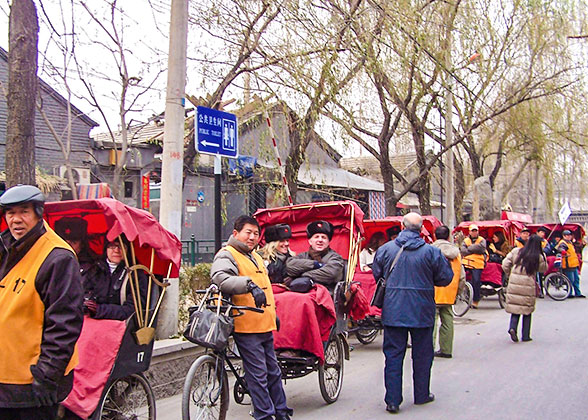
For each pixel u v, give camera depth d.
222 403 5.10
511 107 15.37
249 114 11.23
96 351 4.28
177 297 6.95
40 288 3.12
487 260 13.90
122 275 4.77
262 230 7.92
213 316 4.60
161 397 6.31
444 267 5.92
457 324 11.45
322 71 9.62
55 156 13.36
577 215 49.97
